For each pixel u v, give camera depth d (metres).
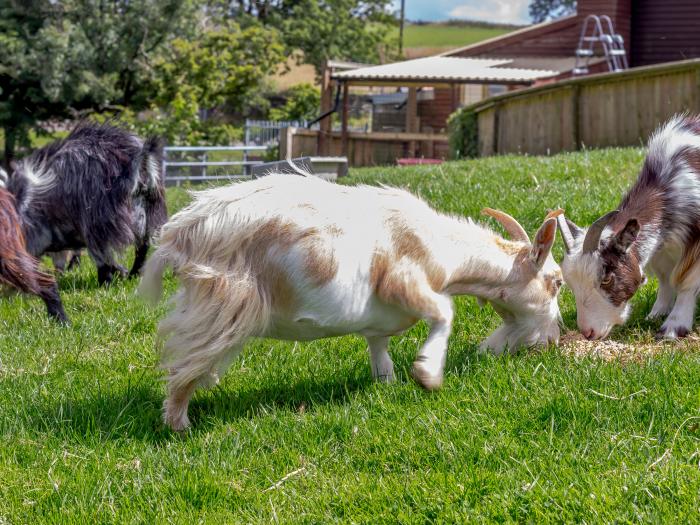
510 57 29.36
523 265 5.31
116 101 33.06
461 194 9.80
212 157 30.78
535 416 4.53
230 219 4.55
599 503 3.57
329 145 26.59
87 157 8.22
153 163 8.50
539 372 5.12
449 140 22.89
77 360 6.11
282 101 46.00
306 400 5.14
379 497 3.85
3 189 6.41
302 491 4.01
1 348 6.43
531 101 17.91
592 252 5.57
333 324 4.76
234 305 4.49
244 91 33.44
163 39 32.19
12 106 31.23
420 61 28.92
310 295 4.62
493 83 25.62
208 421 4.80
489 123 19.92
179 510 3.88
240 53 33.59
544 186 9.78
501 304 5.41
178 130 29.78
